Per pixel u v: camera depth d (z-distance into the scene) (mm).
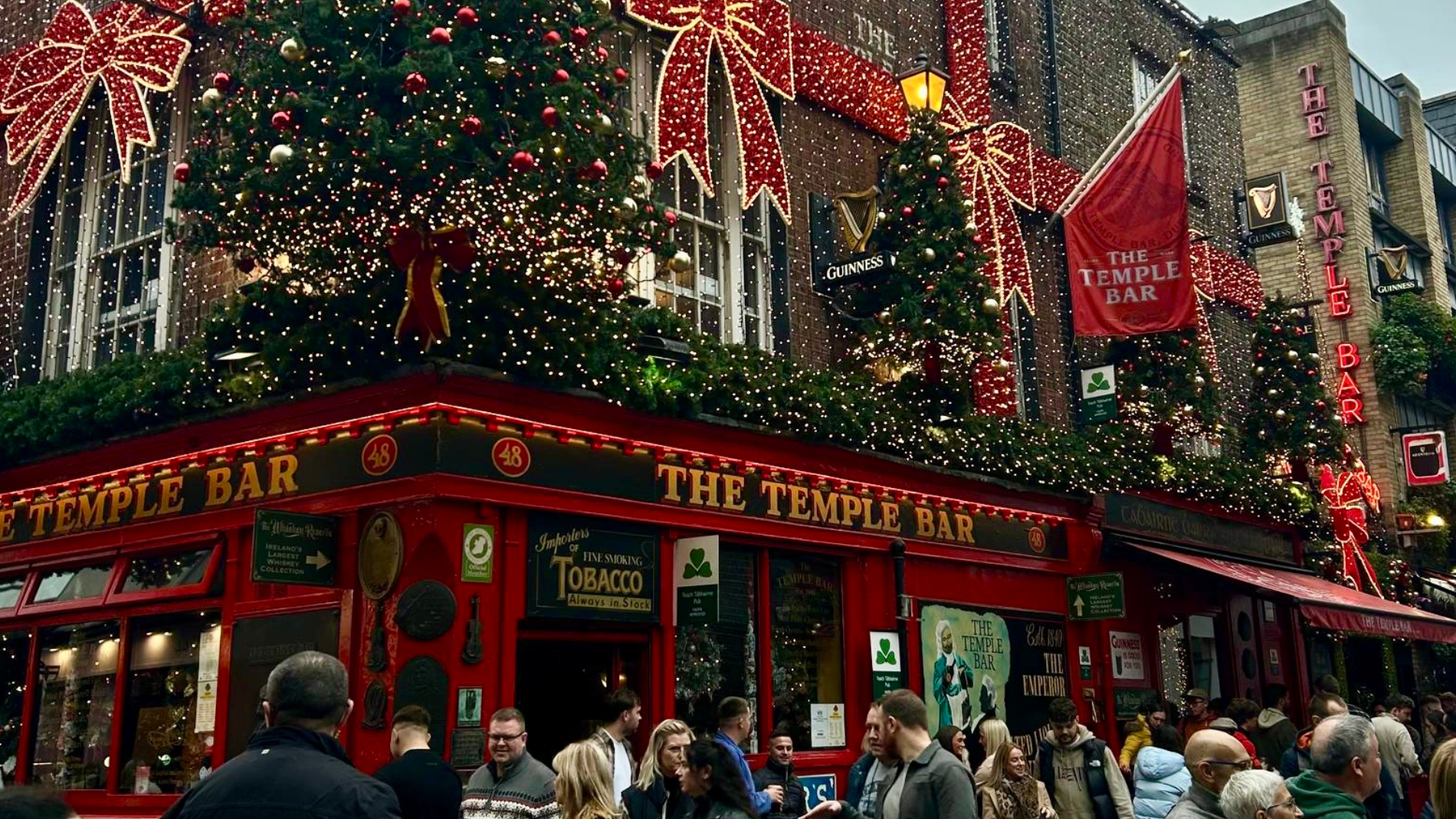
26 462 12336
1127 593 16891
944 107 16766
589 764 6344
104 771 10742
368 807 3725
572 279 9938
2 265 13711
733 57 13516
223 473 10547
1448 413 34281
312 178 9203
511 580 9656
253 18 10094
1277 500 20500
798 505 12203
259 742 3887
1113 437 17500
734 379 11828
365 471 9594
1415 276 35469
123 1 12750
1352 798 5059
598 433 10523
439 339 9578
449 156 9094
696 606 10641
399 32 9523
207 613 10539
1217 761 5809
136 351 12492
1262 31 33125
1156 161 16531
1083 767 8445
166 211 12602
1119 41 21531
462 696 9102
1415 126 36281
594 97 9961
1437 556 29891
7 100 13562
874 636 12617
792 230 14195
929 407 14180
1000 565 14688
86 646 11266
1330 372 30703
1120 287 16391
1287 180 31719
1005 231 17141
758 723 11641
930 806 5797
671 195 13211
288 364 10047
